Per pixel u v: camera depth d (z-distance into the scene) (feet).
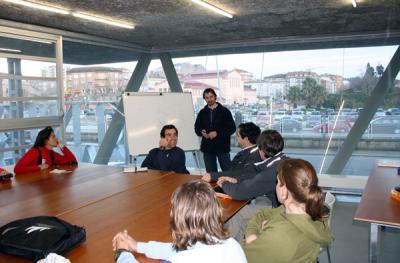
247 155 9.45
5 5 11.53
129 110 15.85
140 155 15.65
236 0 11.03
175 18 13.53
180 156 11.66
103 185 9.02
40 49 15.07
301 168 4.66
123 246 4.97
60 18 13.53
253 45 18.57
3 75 13.64
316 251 4.75
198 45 19.70
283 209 5.37
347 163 17.16
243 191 7.47
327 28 15.58
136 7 11.89
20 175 10.35
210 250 3.53
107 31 16.21
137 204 7.34
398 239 10.69
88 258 4.84
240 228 8.07
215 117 14.90
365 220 6.31
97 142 19.75
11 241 4.85
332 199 7.27
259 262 4.68
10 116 13.97
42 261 4.35
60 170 10.91
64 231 5.09
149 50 21.06
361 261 9.38
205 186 3.80
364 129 16.84
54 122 15.80
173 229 3.69
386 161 11.62
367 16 13.30
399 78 16.14
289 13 12.76
